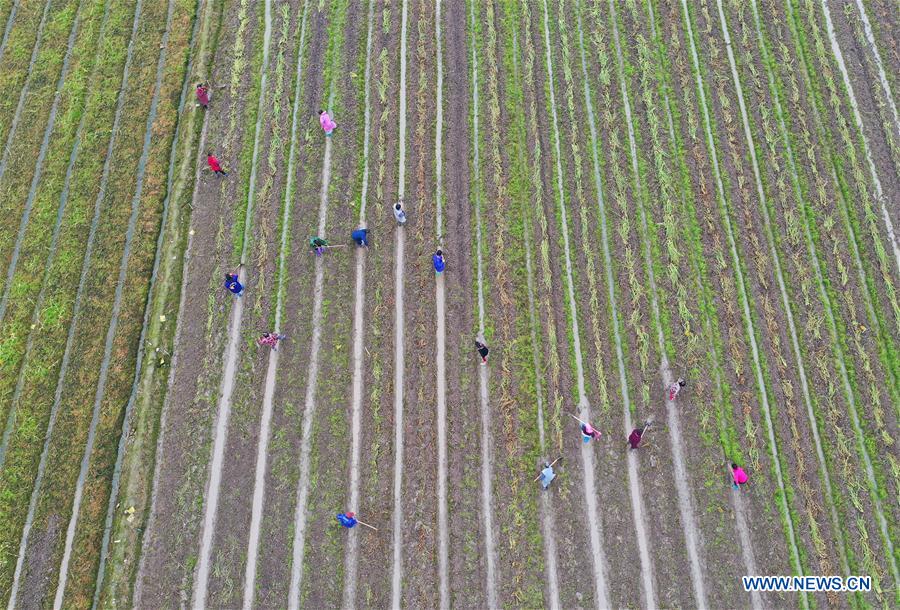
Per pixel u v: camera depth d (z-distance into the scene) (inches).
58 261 699.4
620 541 556.1
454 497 575.8
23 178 753.0
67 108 797.2
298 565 557.6
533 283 663.8
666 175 711.1
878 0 836.0
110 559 565.9
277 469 591.8
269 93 794.2
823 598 528.7
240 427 612.4
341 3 858.8
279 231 705.0
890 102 764.0
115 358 645.9
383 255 684.1
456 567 550.9
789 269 661.9
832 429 585.9
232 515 576.4
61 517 580.7
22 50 843.4
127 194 736.3
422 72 795.4
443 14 846.5
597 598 539.5
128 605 547.5
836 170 717.9
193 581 554.3
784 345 624.7
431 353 634.8
